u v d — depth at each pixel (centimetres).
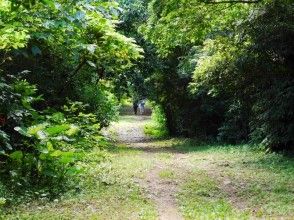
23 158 1107
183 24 1512
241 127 2166
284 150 1698
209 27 1591
